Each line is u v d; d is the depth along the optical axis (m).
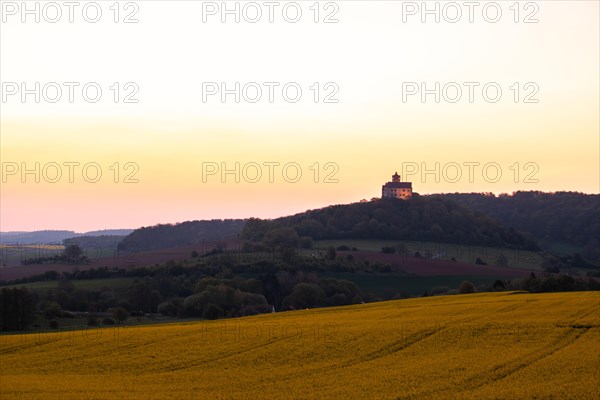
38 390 47.00
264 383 48.84
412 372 50.66
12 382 49.62
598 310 76.81
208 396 45.34
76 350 60.84
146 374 52.34
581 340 59.84
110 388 47.62
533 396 43.88
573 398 43.22
